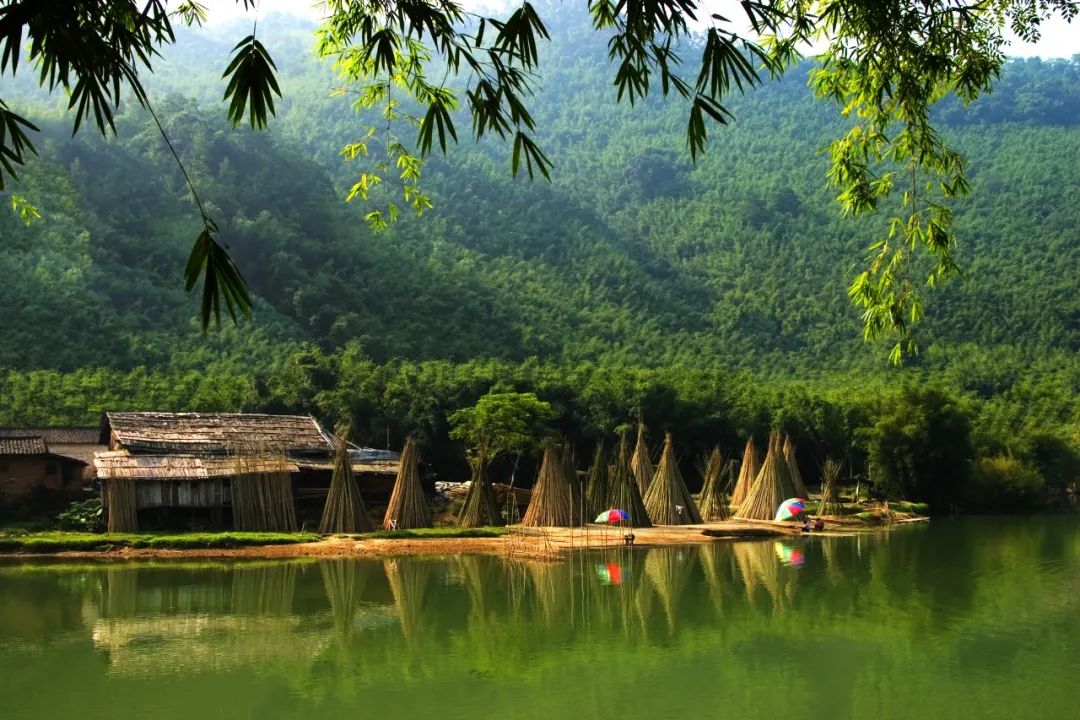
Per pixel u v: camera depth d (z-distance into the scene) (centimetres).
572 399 6381
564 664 1947
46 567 3017
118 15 648
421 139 713
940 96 1054
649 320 10312
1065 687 1791
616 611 2452
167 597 2567
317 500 4131
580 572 3078
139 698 1691
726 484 5872
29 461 3803
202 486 3734
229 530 3712
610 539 3841
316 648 2048
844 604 2552
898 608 2497
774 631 2236
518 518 4412
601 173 15075
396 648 2061
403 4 644
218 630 2205
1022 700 1717
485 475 4284
